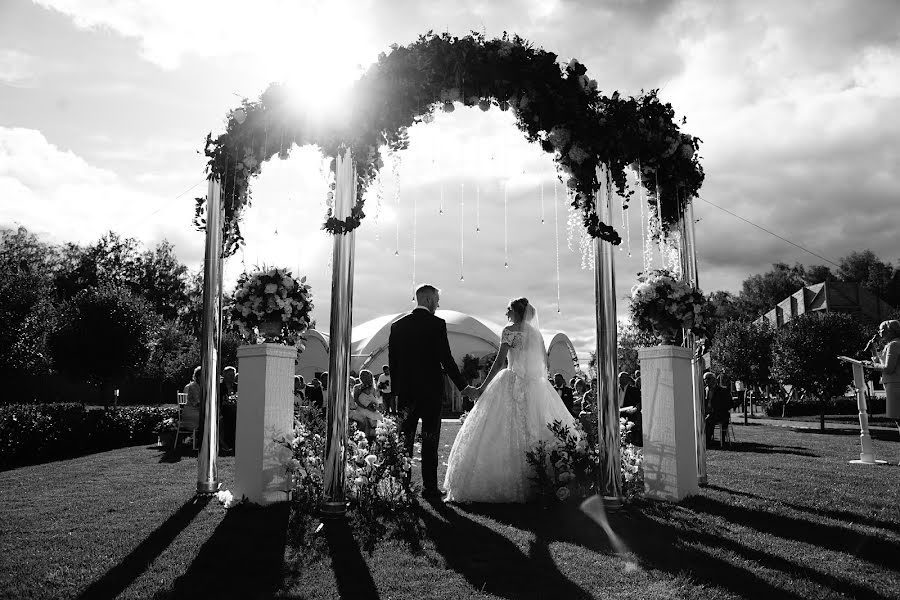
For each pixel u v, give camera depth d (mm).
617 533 4586
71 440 12484
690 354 6164
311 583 3568
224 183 6715
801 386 22625
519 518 5172
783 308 59781
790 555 3955
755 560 3865
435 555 4086
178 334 40688
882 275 75312
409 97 5867
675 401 5918
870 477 7344
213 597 3336
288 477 5895
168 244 60188
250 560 4004
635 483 6141
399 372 6480
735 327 31203
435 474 6340
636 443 9617
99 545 4348
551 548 4195
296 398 9750
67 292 55594
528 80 5887
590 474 5750
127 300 24469
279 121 6270
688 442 6008
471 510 5520
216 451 6547
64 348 23453
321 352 34531
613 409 5574
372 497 5582
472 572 3730
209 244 6656
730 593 3268
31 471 8930
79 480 7715
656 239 6887
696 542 4301
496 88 5945
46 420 11664
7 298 25641
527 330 6418
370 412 9539
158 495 6395
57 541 4465
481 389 6484
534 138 6152
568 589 3391
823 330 22297
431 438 6367
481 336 37750
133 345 23953
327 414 5332
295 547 4320
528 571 3717
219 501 5906
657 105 6273
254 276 6262
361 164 5727
